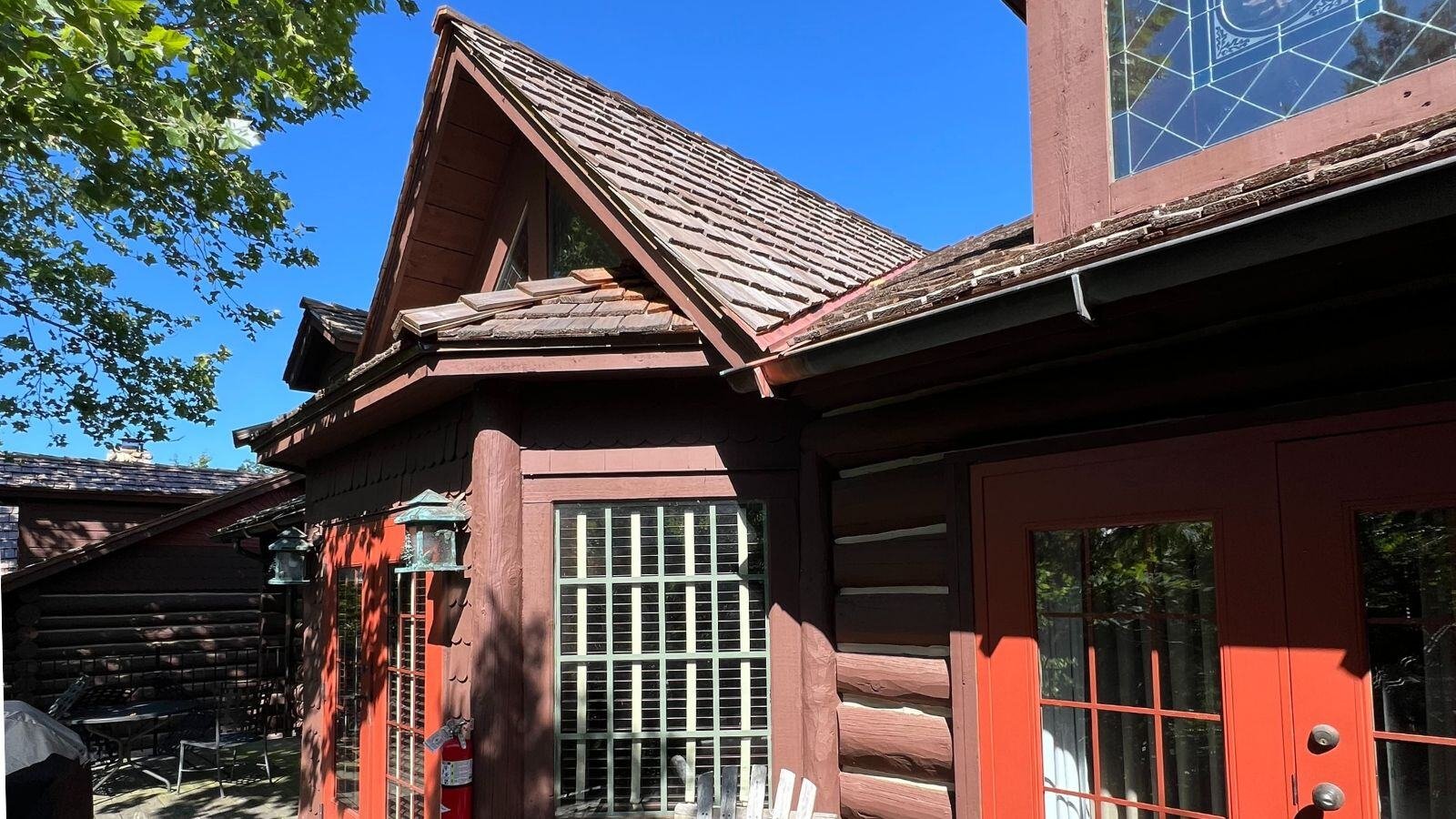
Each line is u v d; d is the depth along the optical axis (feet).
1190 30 11.47
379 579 17.95
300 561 22.79
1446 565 8.20
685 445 14.05
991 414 11.38
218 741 28.48
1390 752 8.29
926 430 12.09
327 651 20.62
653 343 13.26
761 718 13.62
